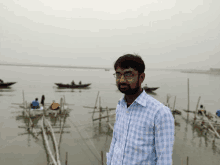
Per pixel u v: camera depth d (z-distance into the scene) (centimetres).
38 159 746
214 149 877
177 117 1451
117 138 161
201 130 1142
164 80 6888
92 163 730
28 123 1191
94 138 987
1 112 1438
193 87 4388
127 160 142
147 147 135
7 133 1014
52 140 938
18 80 4453
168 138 127
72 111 1562
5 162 712
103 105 1934
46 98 2238
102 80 5769
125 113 152
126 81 138
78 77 6831
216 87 4528
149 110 135
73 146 880
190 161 758
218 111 1337
